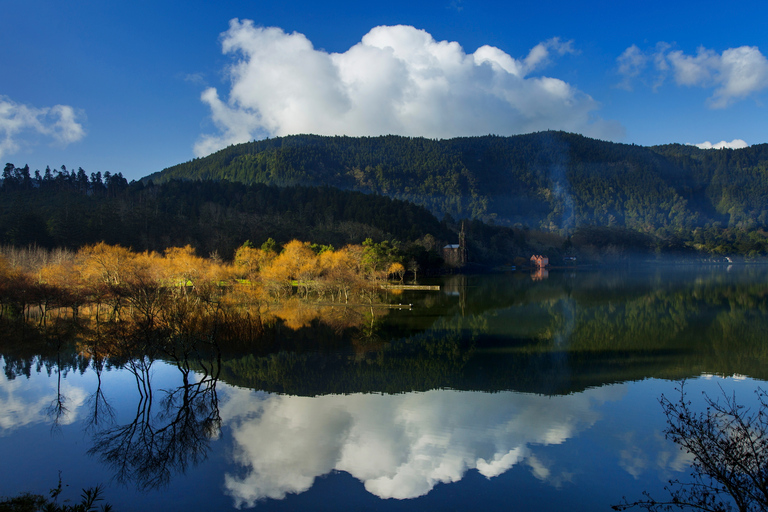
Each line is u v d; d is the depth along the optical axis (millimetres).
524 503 19781
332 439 26453
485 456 24328
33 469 23078
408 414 30219
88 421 29422
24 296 68188
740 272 188875
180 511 19266
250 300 85500
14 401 33281
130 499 20359
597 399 32906
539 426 28188
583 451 24797
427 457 24234
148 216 187750
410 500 20125
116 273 81750
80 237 143875
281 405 32031
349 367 41750
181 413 30656
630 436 26750
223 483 21562
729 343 50750
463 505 19703
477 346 50188
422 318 70000
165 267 91312
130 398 33969
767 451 14578
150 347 34406
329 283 98188
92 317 70562
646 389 35156
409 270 149625
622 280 153875
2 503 19609
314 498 20266
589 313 74875
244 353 47219
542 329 60375
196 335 45906
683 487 20828
